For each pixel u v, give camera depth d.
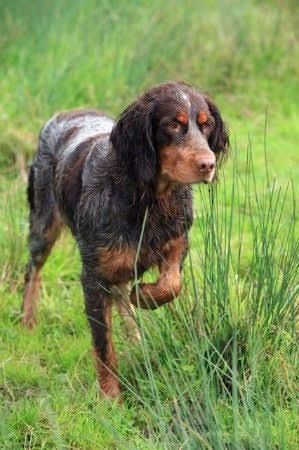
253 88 10.05
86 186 4.91
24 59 9.44
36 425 4.57
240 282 5.29
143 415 4.54
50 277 6.39
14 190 7.26
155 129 4.59
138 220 4.73
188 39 10.33
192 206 4.99
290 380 4.53
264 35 10.78
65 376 5.06
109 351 4.90
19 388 5.05
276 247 5.86
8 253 6.48
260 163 8.34
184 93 4.61
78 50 9.70
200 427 4.20
